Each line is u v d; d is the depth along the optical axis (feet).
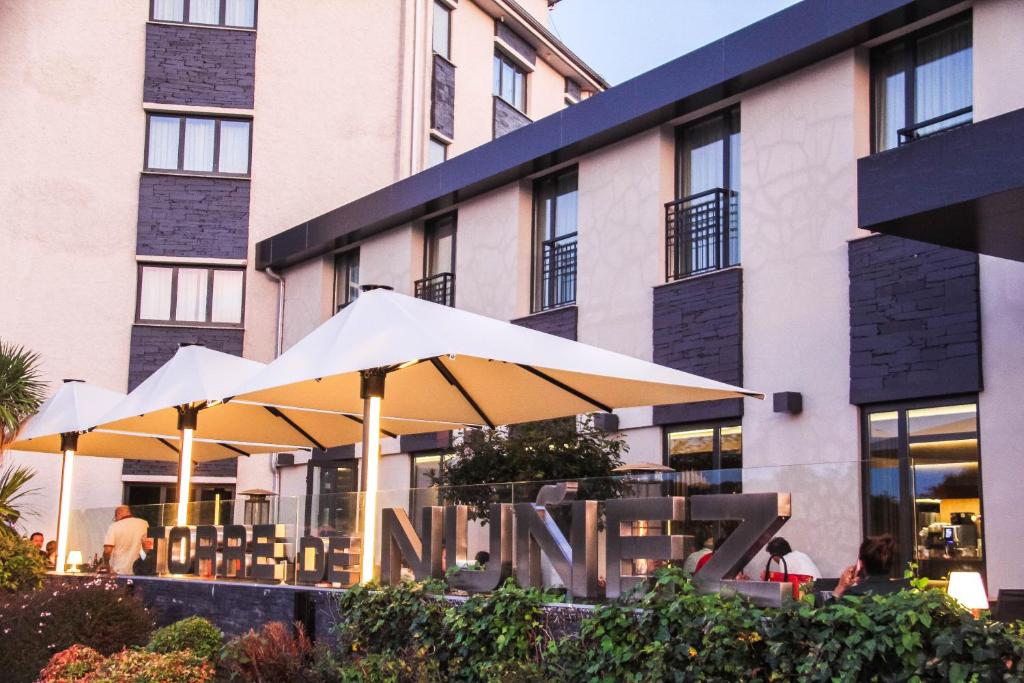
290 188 76.79
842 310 40.24
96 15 75.77
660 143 48.37
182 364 42.86
